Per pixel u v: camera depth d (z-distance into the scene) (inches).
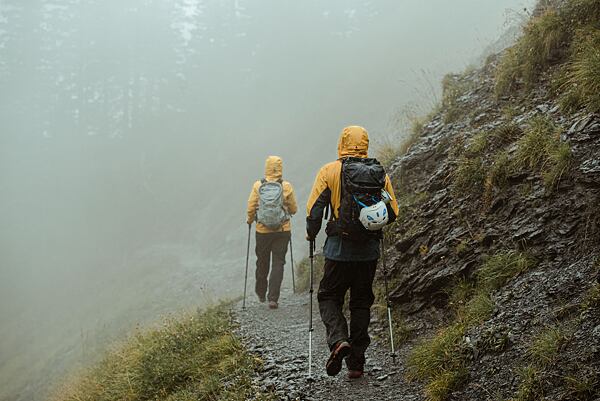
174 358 261.0
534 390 137.3
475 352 165.3
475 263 207.0
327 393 182.2
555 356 141.3
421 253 235.5
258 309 331.9
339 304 184.9
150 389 243.6
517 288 178.7
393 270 244.8
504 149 236.2
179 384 239.5
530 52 274.7
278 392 189.3
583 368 133.7
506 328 164.1
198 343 272.8
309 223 182.9
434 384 161.6
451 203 241.8
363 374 191.5
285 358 224.7
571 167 196.1
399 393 172.7
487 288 189.8
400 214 268.2
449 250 221.5
